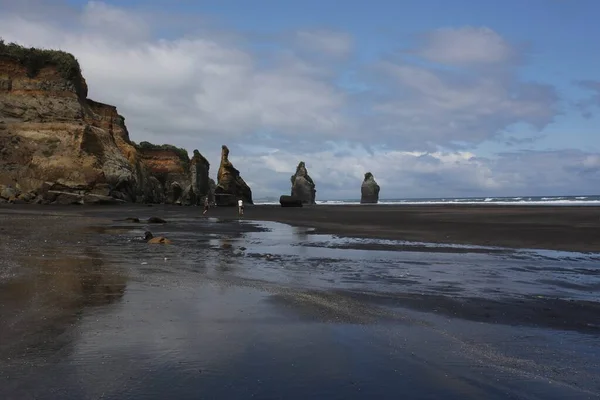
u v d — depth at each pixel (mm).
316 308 7113
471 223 29578
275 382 4172
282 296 7988
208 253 14586
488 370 4625
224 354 4887
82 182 55594
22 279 8695
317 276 10445
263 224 31344
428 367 4660
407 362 4789
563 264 12648
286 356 4879
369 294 8406
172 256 13500
